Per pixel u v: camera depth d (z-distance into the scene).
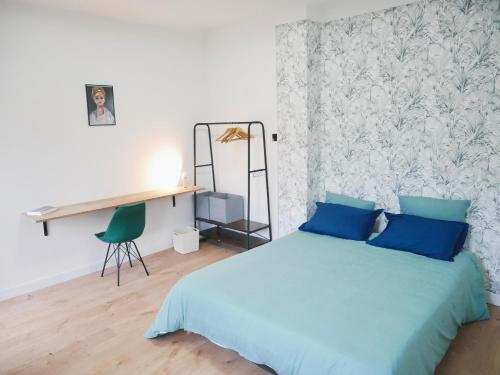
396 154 3.34
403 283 2.38
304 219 3.88
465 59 2.87
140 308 3.03
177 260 4.07
